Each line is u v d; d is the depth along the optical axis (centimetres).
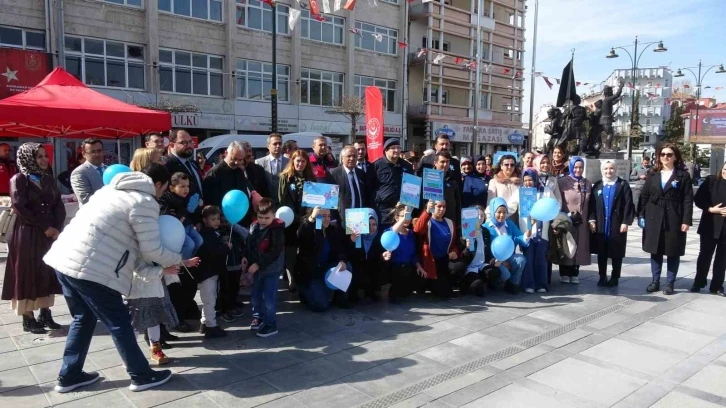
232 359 420
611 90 1504
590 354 443
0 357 413
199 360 416
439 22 3253
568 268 711
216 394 356
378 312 560
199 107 2172
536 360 428
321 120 2611
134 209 337
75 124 721
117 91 1948
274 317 479
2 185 862
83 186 521
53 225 463
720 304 609
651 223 652
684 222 633
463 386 376
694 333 502
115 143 1925
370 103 892
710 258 656
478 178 718
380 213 608
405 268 584
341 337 477
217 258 461
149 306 388
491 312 564
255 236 475
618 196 668
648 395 367
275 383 376
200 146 1552
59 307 555
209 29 2195
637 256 926
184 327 482
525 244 639
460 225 650
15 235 452
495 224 645
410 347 454
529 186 670
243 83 2341
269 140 693
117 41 1952
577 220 668
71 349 352
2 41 1695
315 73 2606
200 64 2197
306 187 531
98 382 371
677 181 637
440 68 3294
